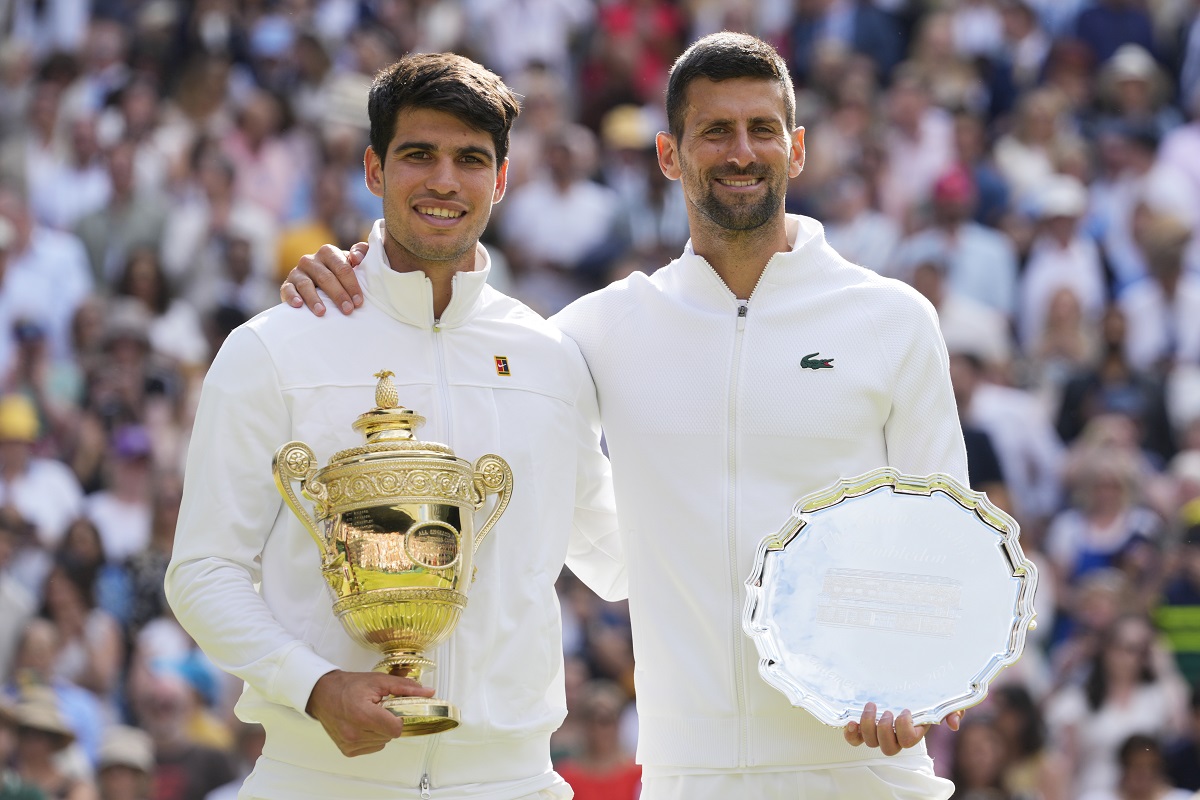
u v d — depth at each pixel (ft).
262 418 47.57
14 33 174.29
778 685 47.50
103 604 108.68
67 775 94.17
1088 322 139.13
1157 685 102.27
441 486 45.65
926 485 49.52
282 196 149.69
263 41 165.68
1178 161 154.61
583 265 144.77
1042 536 119.34
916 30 170.60
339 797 47.03
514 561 48.39
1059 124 157.17
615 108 164.96
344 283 49.06
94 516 117.08
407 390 48.42
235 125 151.84
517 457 48.88
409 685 44.24
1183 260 137.28
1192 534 107.65
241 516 47.16
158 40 167.02
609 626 108.68
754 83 51.19
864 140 152.56
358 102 153.58
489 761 47.70
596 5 174.09
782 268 52.37
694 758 50.83
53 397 129.18
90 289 141.90
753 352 51.96
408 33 169.37
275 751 47.75
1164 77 168.66
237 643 45.62
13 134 157.48
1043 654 110.42
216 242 142.20
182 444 125.39
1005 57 167.02
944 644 48.03
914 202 145.18
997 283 138.82
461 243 48.47
